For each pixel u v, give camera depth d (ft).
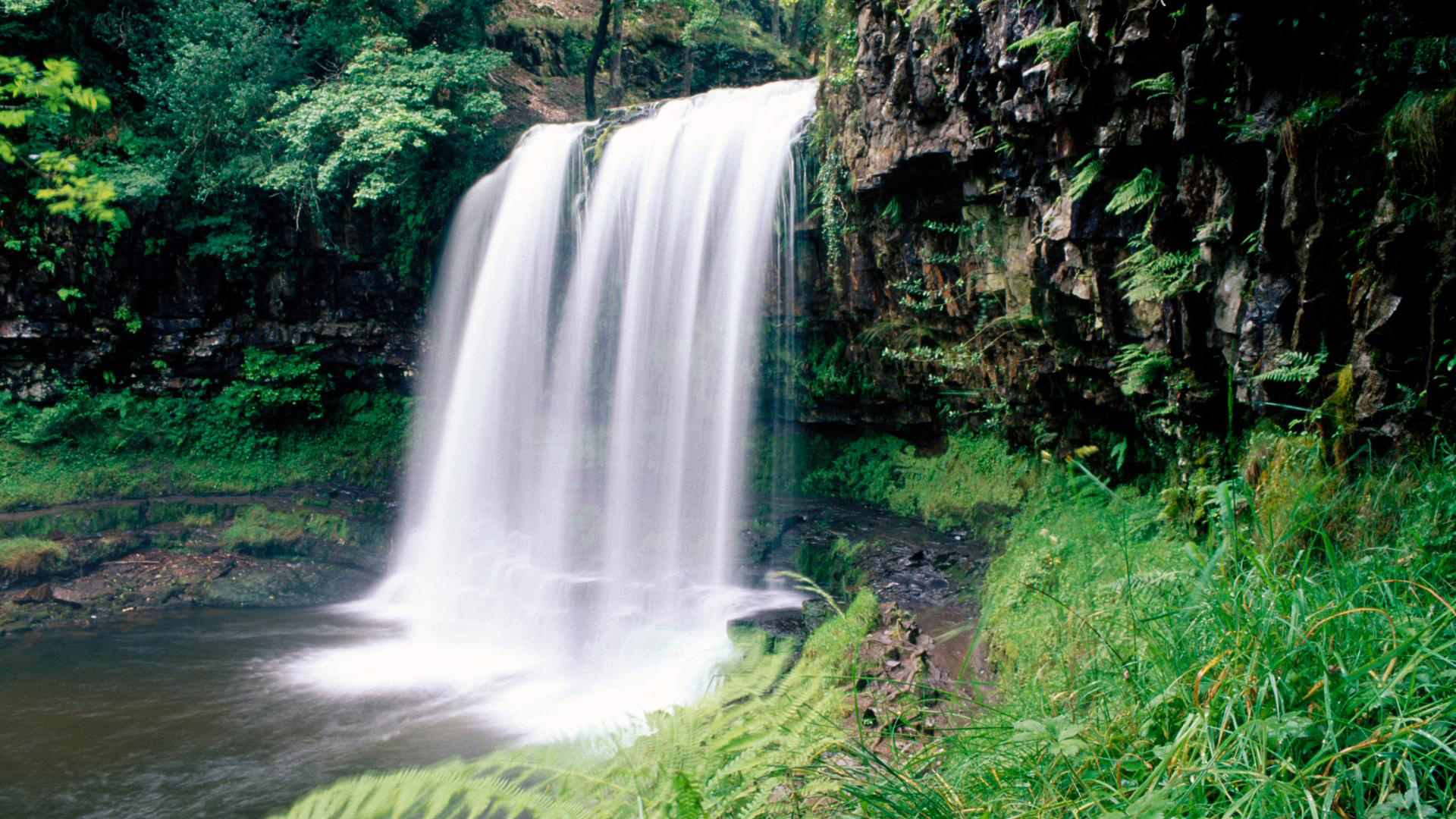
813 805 10.34
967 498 42.04
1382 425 16.14
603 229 54.70
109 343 60.13
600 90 90.38
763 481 52.90
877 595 34.27
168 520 56.24
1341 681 8.52
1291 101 18.11
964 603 32.50
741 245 47.80
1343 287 17.37
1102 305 25.90
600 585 44.96
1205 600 10.46
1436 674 8.32
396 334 66.18
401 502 60.80
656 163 52.21
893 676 22.57
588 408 55.26
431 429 64.75
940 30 29.71
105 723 33.37
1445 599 9.18
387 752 30.55
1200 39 19.84
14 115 21.20
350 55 63.87
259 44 61.11
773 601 38.45
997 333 36.17
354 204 61.52
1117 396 29.37
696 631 36.32
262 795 27.53
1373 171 16.51
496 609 47.70
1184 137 20.43
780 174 45.75
